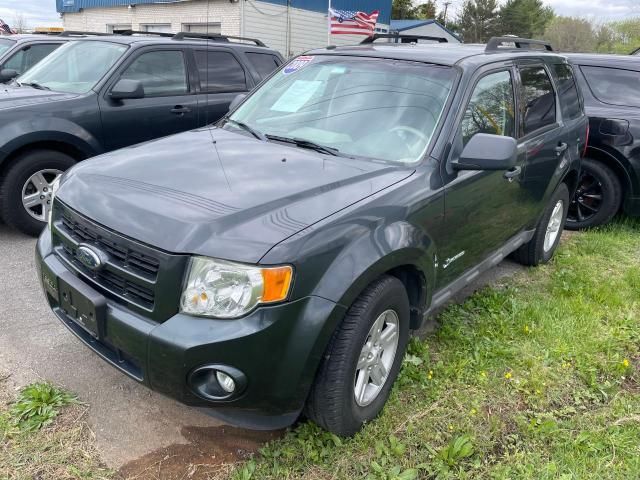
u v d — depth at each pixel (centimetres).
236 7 1928
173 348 219
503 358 354
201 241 223
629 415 311
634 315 426
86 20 2477
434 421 294
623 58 643
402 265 279
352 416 265
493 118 367
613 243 586
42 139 493
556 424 295
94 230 249
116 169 284
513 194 396
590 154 620
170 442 268
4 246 490
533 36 6962
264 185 263
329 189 267
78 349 336
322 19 2181
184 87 613
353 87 354
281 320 223
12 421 270
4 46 803
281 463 259
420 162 307
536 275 501
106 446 262
